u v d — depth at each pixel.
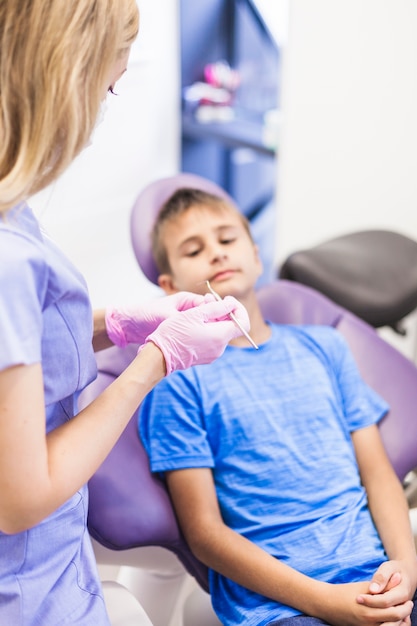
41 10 0.60
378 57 1.77
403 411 1.23
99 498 1.01
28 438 0.62
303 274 1.52
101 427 0.70
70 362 0.75
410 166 1.83
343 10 1.76
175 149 3.18
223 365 1.17
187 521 1.03
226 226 1.23
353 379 1.22
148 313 0.96
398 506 1.08
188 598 1.17
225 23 3.21
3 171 0.64
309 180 1.97
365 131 1.85
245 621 0.96
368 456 1.16
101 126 2.14
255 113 3.37
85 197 2.16
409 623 0.93
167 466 1.06
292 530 1.05
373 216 1.93
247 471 1.09
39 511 0.64
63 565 0.79
